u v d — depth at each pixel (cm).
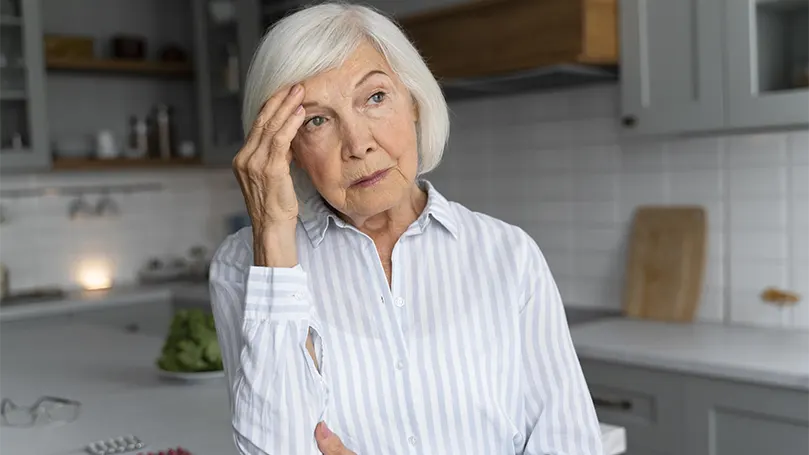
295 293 100
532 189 328
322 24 101
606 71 278
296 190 115
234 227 448
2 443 144
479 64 287
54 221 405
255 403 99
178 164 417
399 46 105
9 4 361
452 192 358
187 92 453
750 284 268
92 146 407
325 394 104
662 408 233
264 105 100
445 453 106
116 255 425
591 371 250
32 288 397
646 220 291
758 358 219
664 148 287
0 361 221
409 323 107
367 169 101
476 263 112
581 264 315
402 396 105
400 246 111
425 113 111
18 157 360
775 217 261
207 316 193
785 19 228
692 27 248
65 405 160
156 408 165
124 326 384
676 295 281
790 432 206
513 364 110
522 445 110
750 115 235
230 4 401
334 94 99
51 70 401
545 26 267
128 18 434
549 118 320
